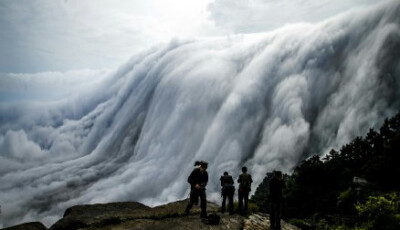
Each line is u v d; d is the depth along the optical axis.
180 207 10.95
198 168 9.12
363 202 17.75
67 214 10.02
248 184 10.11
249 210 11.12
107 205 10.55
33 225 8.59
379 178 21.80
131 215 9.20
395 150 22.14
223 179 10.38
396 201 10.41
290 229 9.81
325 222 15.80
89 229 7.68
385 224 10.12
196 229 7.93
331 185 28.66
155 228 7.83
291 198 29.83
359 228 11.05
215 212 10.48
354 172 28.34
